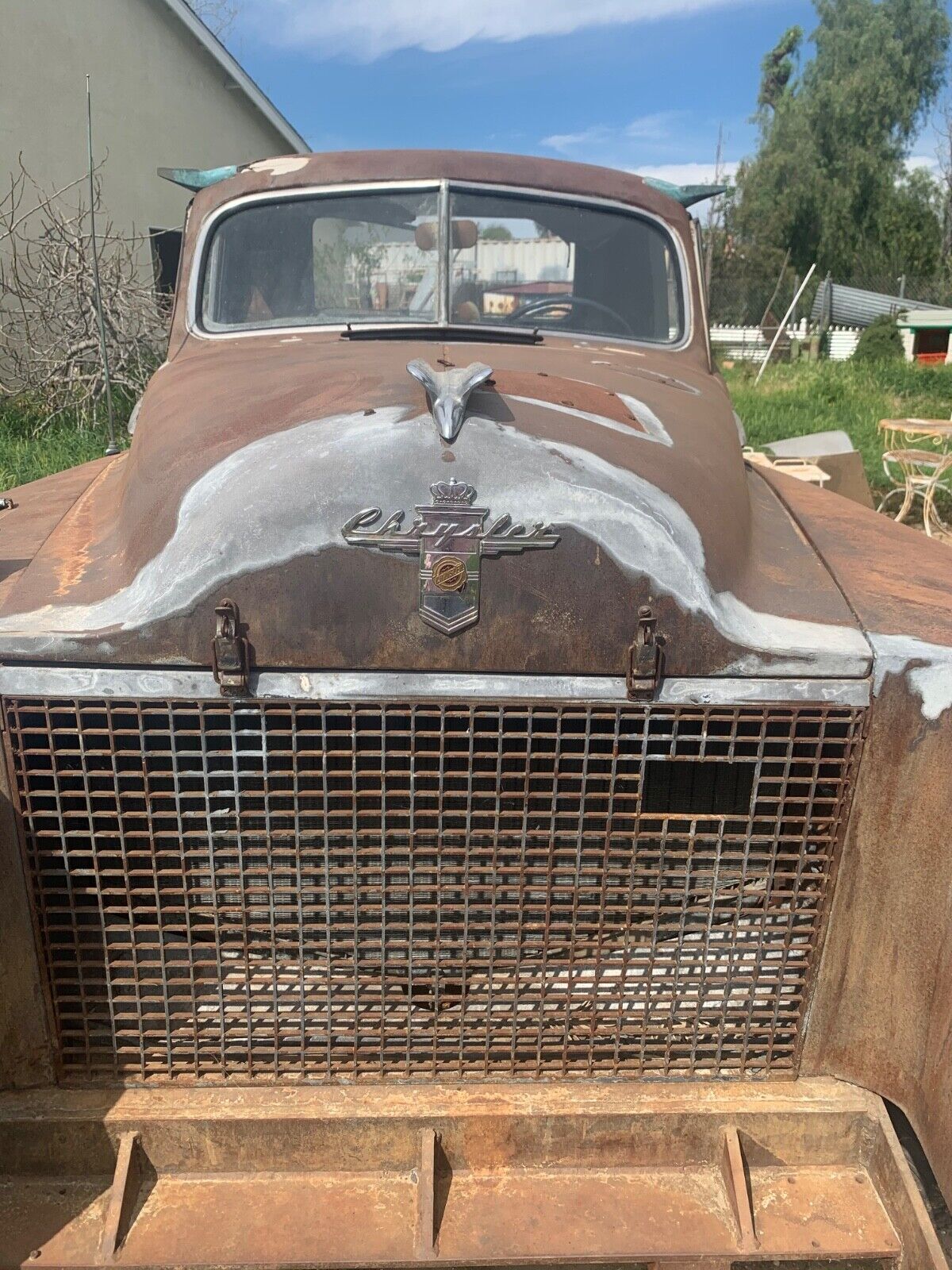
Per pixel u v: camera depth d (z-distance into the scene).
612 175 2.76
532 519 1.44
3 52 8.95
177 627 1.45
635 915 1.68
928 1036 1.57
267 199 2.57
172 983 1.64
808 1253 1.56
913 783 1.51
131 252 9.23
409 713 1.47
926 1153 1.58
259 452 1.54
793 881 1.65
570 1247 1.55
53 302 8.76
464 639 1.46
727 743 1.58
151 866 1.63
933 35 34.94
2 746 1.49
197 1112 1.64
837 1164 1.70
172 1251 1.54
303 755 1.49
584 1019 1.68
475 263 2.59
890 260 35.47
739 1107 1.66
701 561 1.51
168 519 1.54
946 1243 1.63
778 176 35.16
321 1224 1.59
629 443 1.63
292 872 1.56
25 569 1.68
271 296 2.55
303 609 1.45
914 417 13.25
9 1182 1.66
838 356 26.55
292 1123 1.63
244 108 13.80
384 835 1.55
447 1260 1.53
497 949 1.69
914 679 1.48
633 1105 1.66
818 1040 1.69
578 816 1.54
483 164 2.62
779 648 1.48
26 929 1.59
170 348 2.56
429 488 1.44
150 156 11.20
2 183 9.05
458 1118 1.64
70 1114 1.63
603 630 1.47
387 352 2.10
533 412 1.61
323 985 1.69
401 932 1.66
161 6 11.16
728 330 26.67
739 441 2.18
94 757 1.55
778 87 40.38
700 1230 1.58
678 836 1.57
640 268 2.69
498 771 1.51
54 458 7.13
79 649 1.45
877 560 1.81
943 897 1.53
